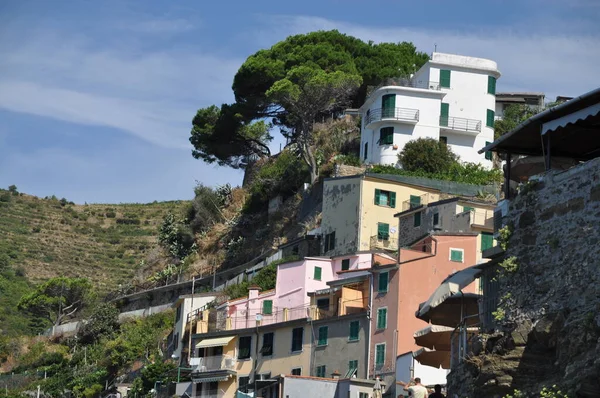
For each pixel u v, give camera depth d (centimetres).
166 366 10356
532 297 3375
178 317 11144
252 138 15150
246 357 9306
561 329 3203
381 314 8094
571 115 3481
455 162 12062
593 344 3061
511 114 13212
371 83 14950
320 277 10025
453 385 3756
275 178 13925
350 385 7231
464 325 3800
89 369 12162
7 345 14712
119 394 11062
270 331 9162
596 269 3162
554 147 3778
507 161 3853
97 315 13988
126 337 12412
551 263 3341
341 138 13612
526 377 3269
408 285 7975
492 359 3384
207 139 15325
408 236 9975
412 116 12356
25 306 16475
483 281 3703
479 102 12556
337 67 14475
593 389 2936
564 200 3344
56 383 12094
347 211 11038
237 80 14812
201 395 9419
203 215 15088
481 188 11156
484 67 12600
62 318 16500
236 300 10119
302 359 8744
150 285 14488
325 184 11444
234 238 14050
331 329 8562
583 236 3244
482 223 9094
